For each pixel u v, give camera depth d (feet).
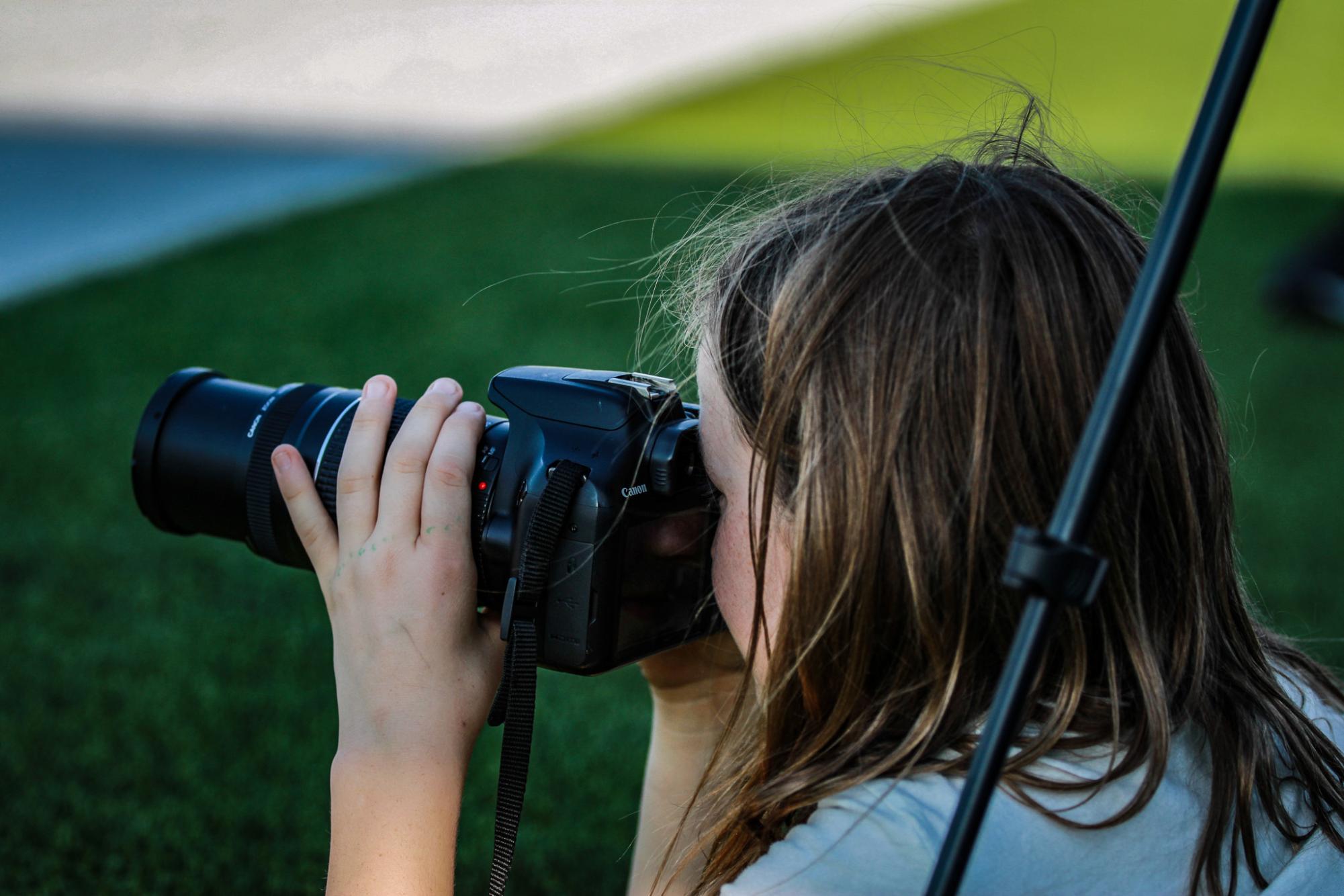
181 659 8.93
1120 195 4.84
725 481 3.27
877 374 2.82
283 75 35.65
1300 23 41.01
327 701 8.46
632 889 4.44
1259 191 23.70
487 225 21.62
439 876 3.39
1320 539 10.80
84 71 35.19
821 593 2.89
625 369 14.61
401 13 36.76
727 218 3.96
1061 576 2.26
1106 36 39.37
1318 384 14.69
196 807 7.26
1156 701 2.83
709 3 47.88
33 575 10.12
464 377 14.46
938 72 31.99
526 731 3.55
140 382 14.55
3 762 7.63
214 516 4.49
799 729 3.08
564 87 35.14
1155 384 2.98
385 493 3.67
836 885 2.71
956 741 2.85
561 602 3.62
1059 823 2.76
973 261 2.84
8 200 23.88
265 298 17.81
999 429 2.77
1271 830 3.00
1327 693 3.76
